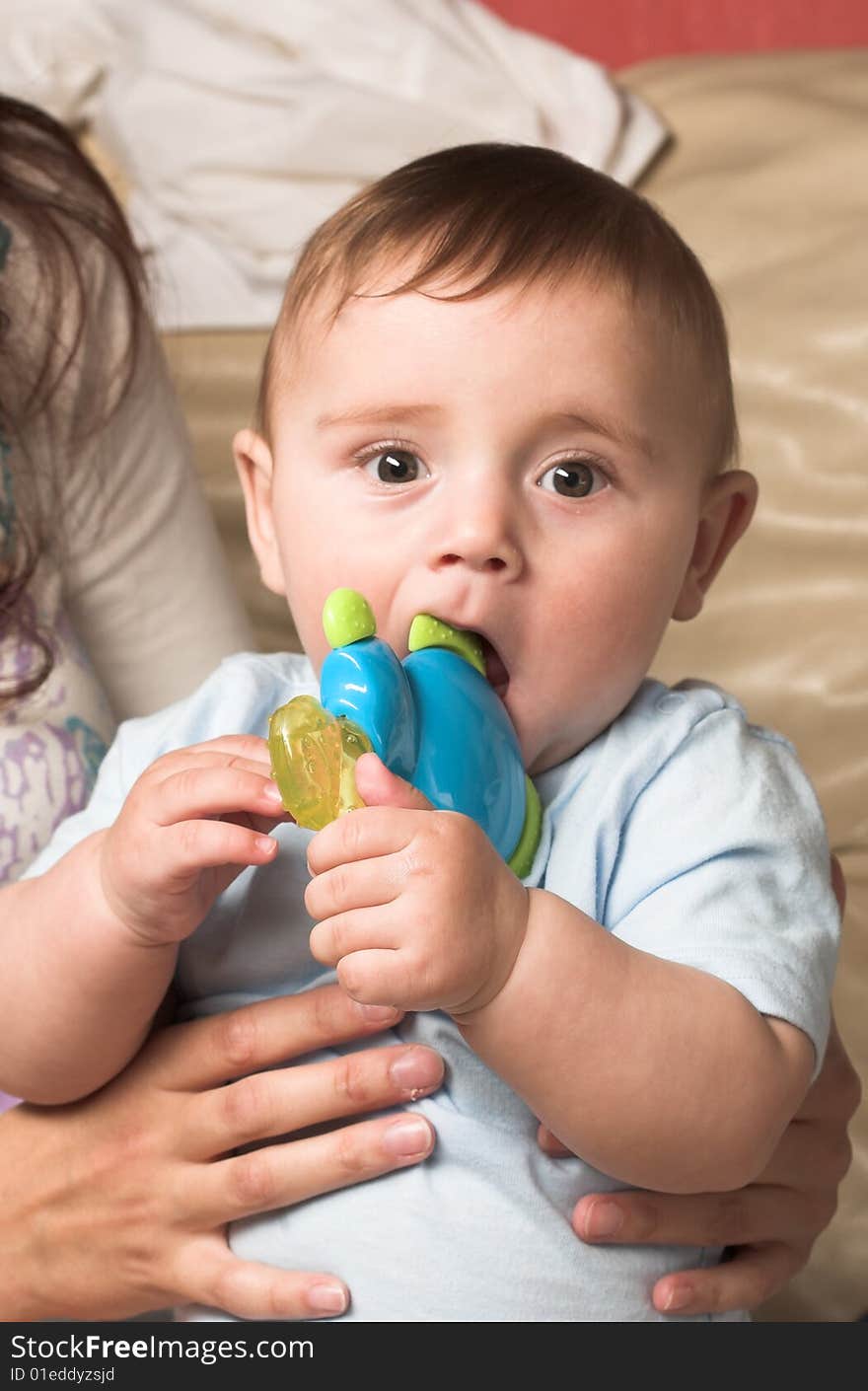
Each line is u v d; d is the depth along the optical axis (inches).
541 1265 26.5
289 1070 27.5
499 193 28.7
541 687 27.2
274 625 58.2
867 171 59.7
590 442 26.8
